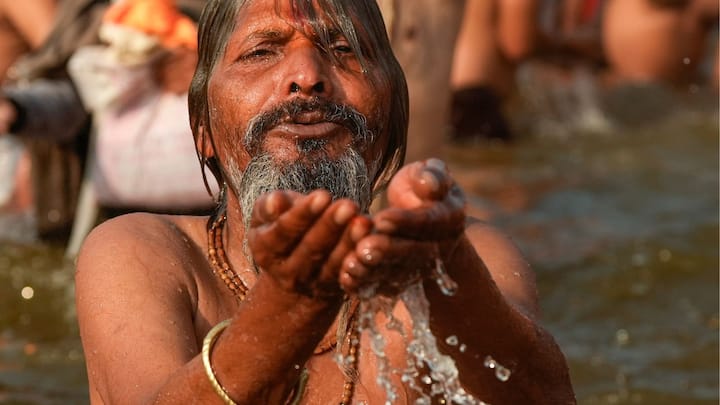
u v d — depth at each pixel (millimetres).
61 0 14656
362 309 4562
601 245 12812
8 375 9586
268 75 5500
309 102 5410
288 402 5547
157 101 11609
